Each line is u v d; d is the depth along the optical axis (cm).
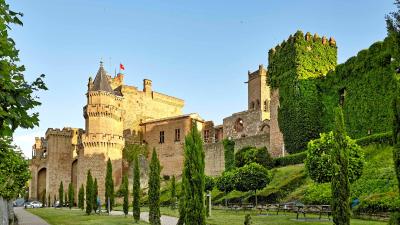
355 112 5344
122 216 4231
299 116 6075
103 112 8456
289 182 4653
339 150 1872
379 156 4006
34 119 811
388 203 2828
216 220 3052
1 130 791
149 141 9950
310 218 3048
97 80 8650
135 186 3500
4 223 2623
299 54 6253
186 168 1802
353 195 3422
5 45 759
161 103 11106
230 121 8894
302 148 5975
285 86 6391
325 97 6053
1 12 773
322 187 3900
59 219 4122
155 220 2928
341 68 5738
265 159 6031
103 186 8219
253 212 3953
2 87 757
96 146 8312
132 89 10431
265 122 8012
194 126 1859
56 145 10569
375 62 5066
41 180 11362
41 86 820
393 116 1274
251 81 10244
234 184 4319
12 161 2514
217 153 7712
